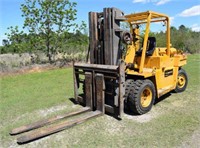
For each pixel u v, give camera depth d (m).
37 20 13.93
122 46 5.14
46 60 14.23
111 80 5.06
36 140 3.99
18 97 6.93
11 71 11.46
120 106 4.68
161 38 13.97
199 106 5.55
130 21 5.75
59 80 9.45
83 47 15.80
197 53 22.31
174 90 6.81
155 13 5.28
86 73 5.28
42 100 6.48
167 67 5.99
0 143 3.96
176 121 4.62
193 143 3.72
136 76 5.30
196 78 8.95
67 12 14.17
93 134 4.14
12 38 13.96
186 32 24.75
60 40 14.64
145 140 3.86
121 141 3.85
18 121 4.96
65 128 4.32
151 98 5.21
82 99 5.77
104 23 4.99
